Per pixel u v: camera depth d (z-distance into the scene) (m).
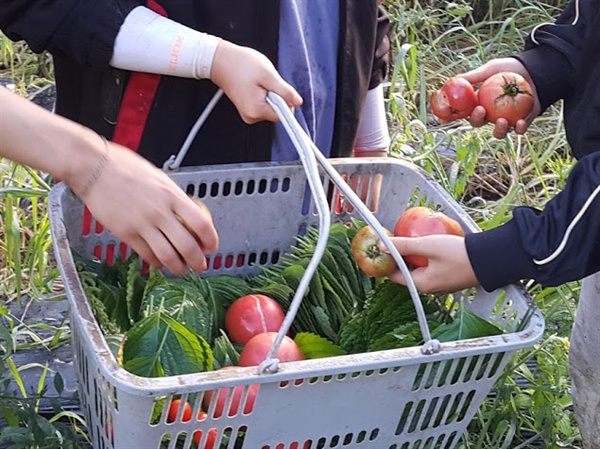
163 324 1.46
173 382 1.27
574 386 1.91
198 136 1.82
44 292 2.32
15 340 2.16
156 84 1.74
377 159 1.85
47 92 3.12
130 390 1.25
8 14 1.63
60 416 1.87
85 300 1.40
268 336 1.55
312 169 1.39
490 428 2.06
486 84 1.83
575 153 1.76
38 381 2.05
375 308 1.64
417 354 1.38
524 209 1.51
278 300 1.75
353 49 1.88
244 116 1.61
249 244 1.84
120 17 1.62
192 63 1.61
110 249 1.75
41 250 2.32
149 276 1.69
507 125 1.84
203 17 1.75
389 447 1.53
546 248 1.47
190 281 1.71
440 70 3.41
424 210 1.64
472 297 1.77
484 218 2.59
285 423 1.40
